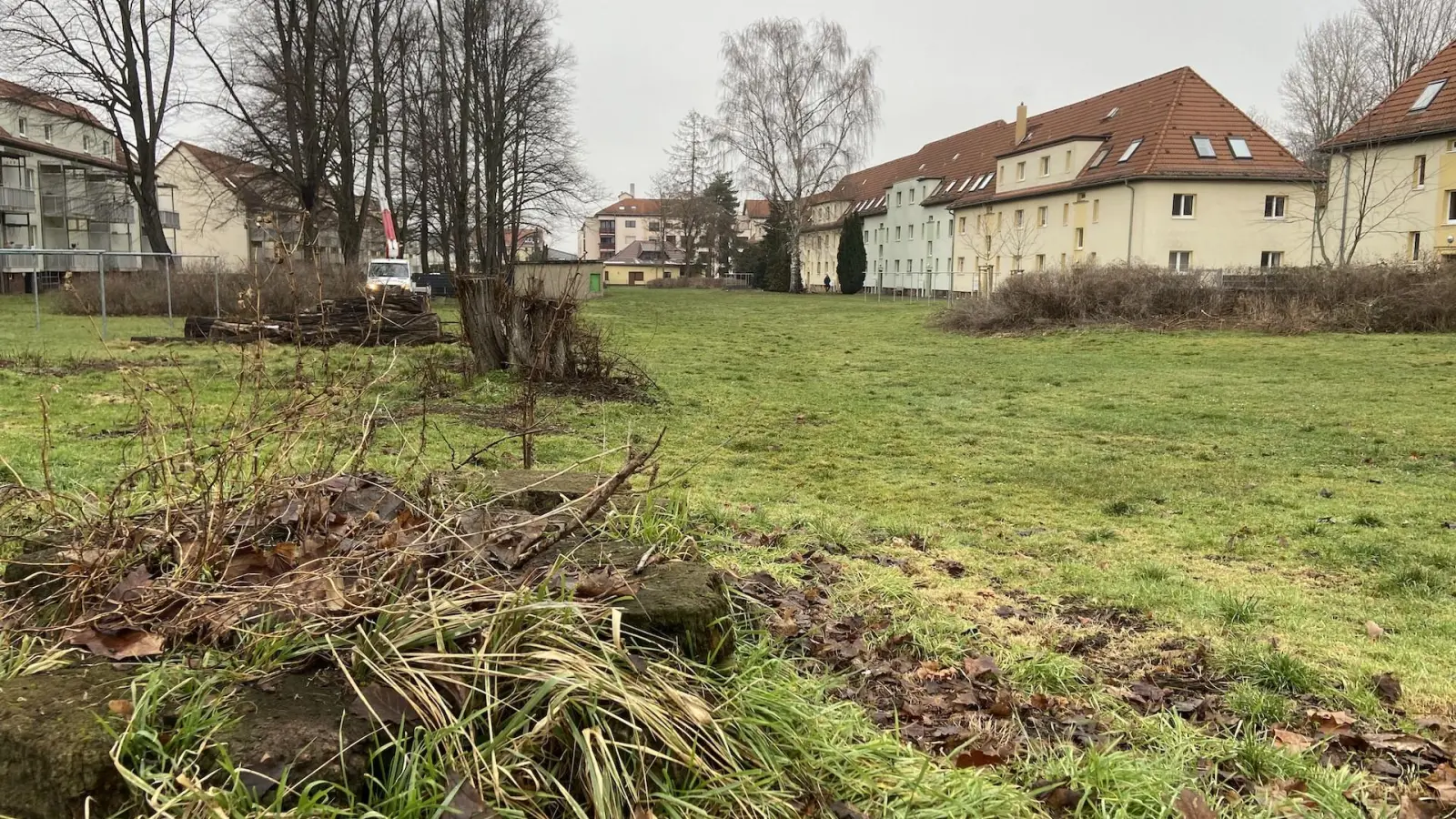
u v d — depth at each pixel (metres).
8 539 2.94
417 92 41.88
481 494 3.67
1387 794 2.75
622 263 123.06
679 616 2.58
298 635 2.26
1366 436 10.57
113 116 33.62
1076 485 8.10
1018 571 5.24
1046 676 3.53
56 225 52.69
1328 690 3.55
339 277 25.67
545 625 2.29
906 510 7.06
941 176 63.78
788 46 57.69
